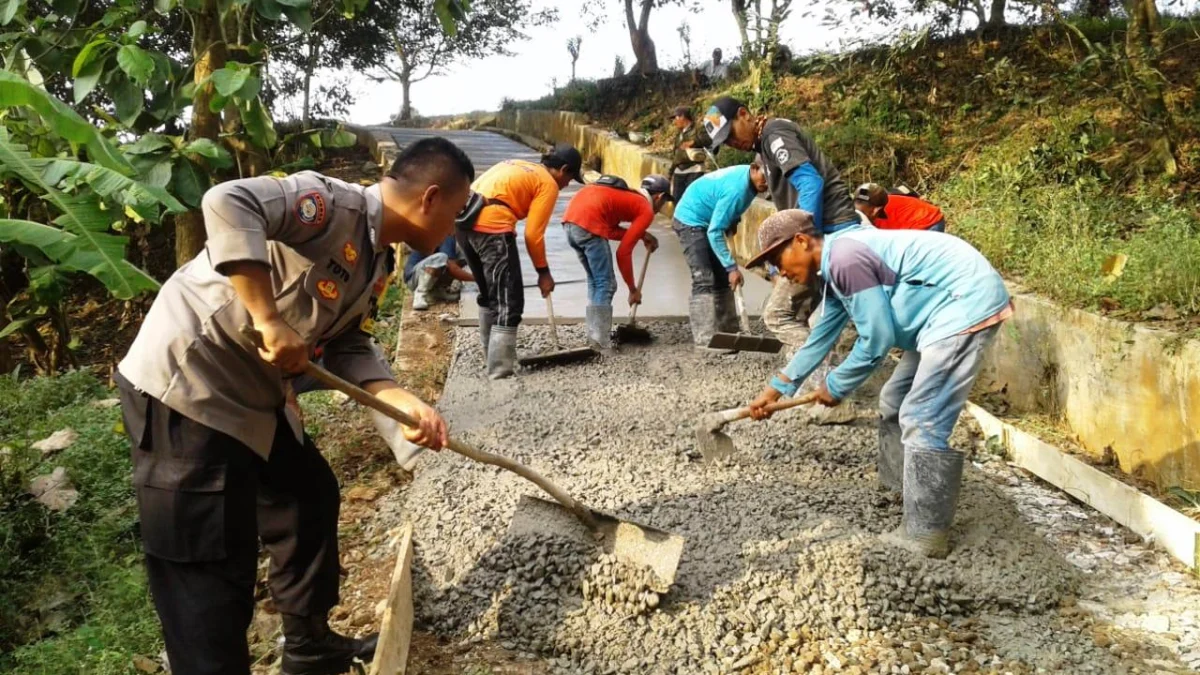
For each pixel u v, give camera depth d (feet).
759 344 21.11
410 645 12.26
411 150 9.93
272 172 28.91
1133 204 24.07
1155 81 25.80
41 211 33.86
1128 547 14.80
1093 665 11.82
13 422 23.47
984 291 13.20
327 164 66.44
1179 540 14.30
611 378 21.56
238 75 21.93
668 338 24.93
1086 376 18.11
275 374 9.98
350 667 11.91
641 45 71.97
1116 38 36.01
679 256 34.01
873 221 21.50
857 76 39.17
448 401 20.75
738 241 34.06
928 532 13.47
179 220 28.50
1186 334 16.15
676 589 12.87
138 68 20.10
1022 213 24.72
